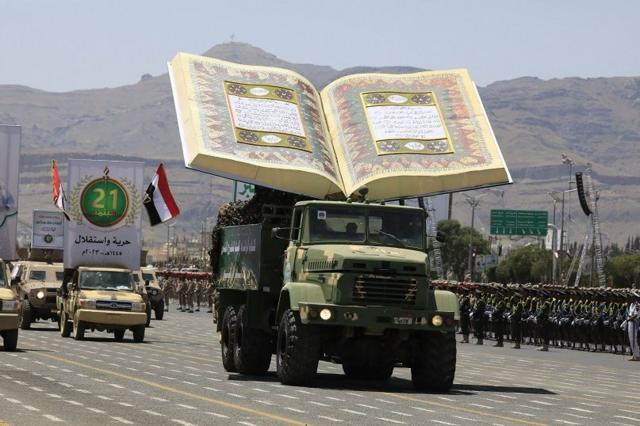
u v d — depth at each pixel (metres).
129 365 34.72
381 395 27.33
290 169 30.97
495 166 31.59
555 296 61.97
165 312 95.62
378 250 29.11
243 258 32.69
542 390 31.23
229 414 22.36
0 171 41.84
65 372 31.17
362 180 31.39
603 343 58.53
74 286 49.78
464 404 25.94
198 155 30.64
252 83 32.81
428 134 32.34
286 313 29.06
